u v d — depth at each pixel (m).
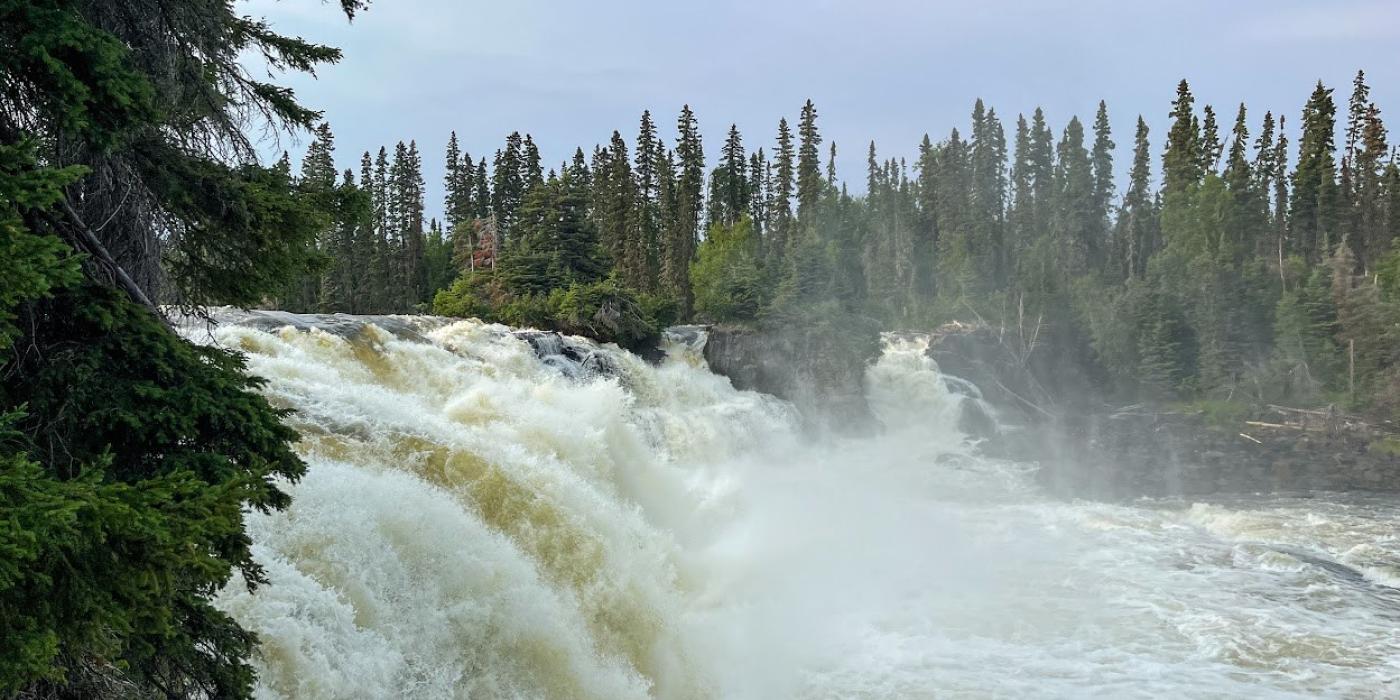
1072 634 17.89
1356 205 87.69
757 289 49.31
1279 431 48.16
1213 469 40.19
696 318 71.88
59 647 5.21
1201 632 17.97
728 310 49.22
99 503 4.87
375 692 9.96
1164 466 41.00
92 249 6.70
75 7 6.36
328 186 8.87
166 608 5.41
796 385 47.00
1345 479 37.91
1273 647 17.23
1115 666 16.31
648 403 36.44
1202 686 15.49
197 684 6.91
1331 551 24.56
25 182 4.82
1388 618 18.89
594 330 42.59
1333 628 18.25
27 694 5.28
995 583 21.25
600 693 13.09
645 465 22.67
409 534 11.98
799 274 51.91
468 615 11.82
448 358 26.84
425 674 10.98
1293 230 86.94
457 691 11.36
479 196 98.31
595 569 14.95
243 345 20.28
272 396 15.41
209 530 5.53
